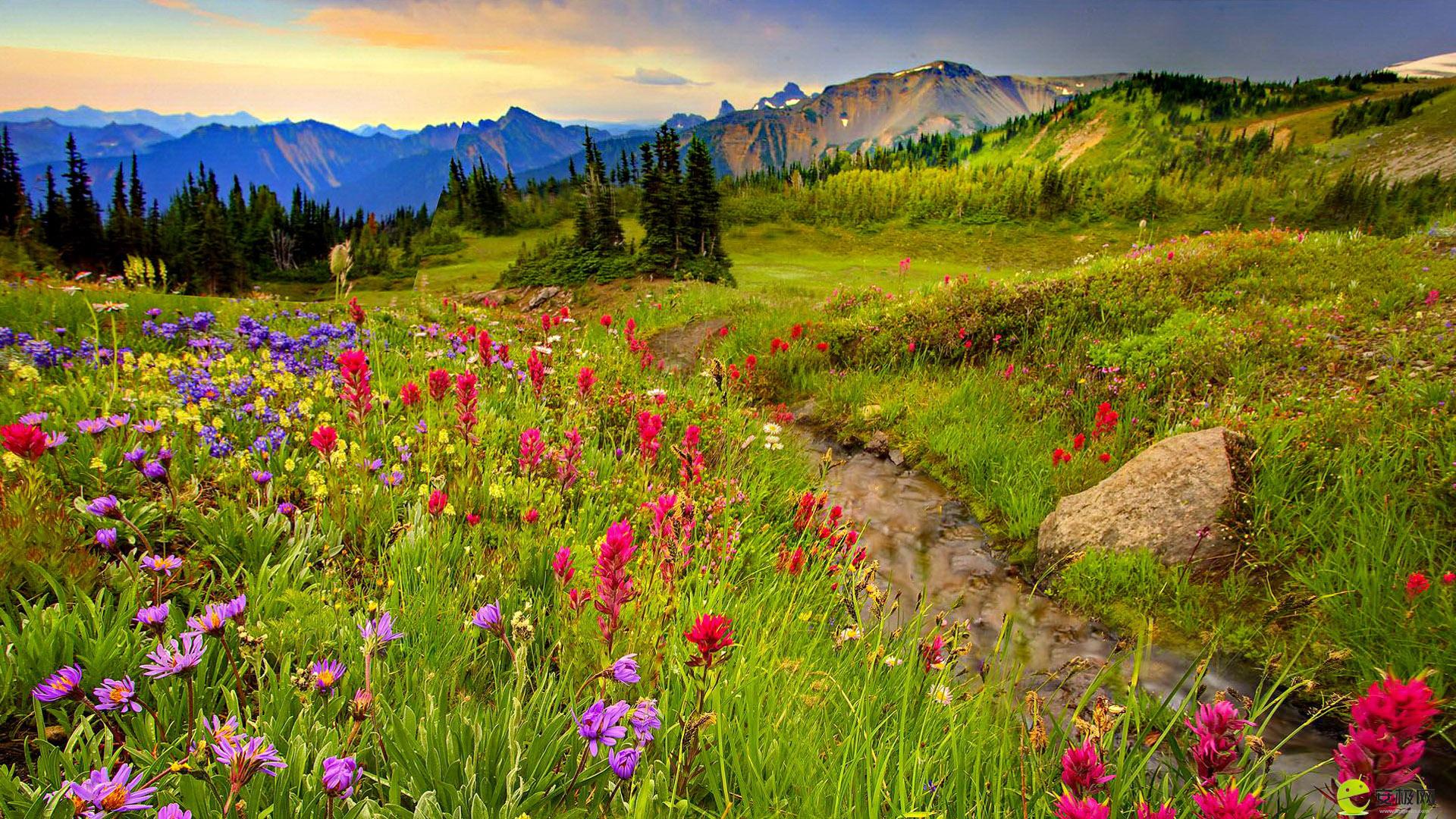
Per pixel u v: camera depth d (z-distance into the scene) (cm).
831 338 1270
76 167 10400
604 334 1366
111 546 311
